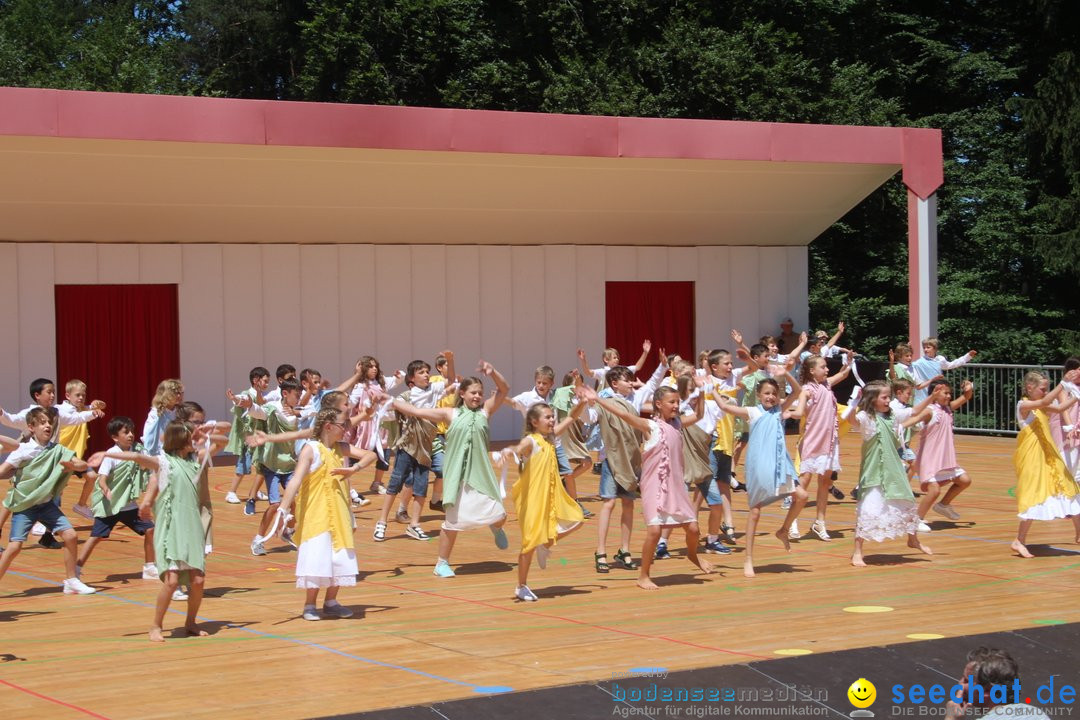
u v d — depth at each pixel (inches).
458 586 358.0
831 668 258.5
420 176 697.0
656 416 349.7
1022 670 264.8
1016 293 1219.9
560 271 805.9
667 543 413.7
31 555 422.9
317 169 670.5
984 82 1212.5
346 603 335.9
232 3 1346.0
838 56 1189.1
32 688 251.3
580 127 684.1
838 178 783.1
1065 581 355.9
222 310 724.0
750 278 857.5
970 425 834.2
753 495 364.5
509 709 232.4
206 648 285.0
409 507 527.2
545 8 1101.1
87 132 590.2
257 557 415.2
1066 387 446.6
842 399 835.4
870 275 1170.6
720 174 755.4
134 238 698.8
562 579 367.9
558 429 341.1
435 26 1127.0
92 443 705.6
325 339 748.0
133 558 417.7
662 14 1148.5
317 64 1142.3
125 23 1418.6
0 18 1392.7
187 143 621.3
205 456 334.0
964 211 1194.0
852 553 405.7
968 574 367.6
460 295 780.0
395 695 242.4
